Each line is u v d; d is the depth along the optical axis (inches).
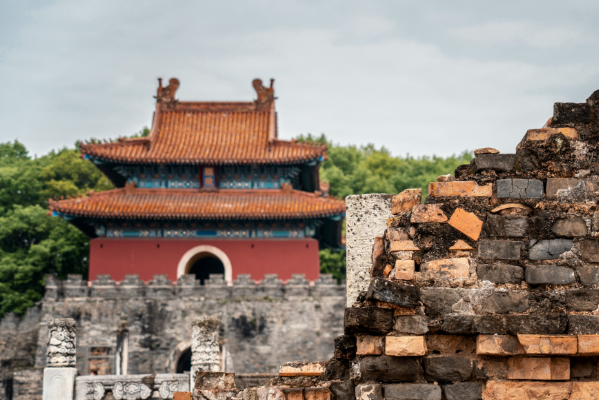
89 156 2915.8
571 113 489.1
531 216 479.8
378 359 465.4
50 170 4264.3
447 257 478.9
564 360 457.1
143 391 1327.5
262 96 3240.7
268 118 3193.9
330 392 493.0
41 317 2765.7
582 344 450.0
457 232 480.1
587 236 473.4
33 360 2869.1
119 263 2869.1
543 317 459.5
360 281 745.0
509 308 466.3
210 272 3518.7
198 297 2787.9
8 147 4633.4
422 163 4872.0
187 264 2901.1
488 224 478.3
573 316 458.9
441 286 473.7
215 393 631.2
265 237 2923.2
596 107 486.3
